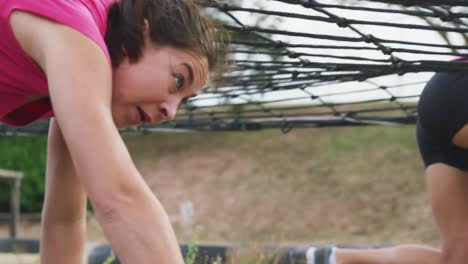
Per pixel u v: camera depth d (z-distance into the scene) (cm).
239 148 1155
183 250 400
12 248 563
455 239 268
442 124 252
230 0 207
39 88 159
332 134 1141
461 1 176
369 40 191
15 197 696
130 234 134
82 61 139
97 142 135
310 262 296
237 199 981
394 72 204
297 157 1077
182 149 1203
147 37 158
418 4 177
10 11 147
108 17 161
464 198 267
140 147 1251
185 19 160
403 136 1089
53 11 143
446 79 250
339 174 1001
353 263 291
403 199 905
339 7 179
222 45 187
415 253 286
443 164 269
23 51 150
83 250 219
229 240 855
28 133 392
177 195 1034
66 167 208
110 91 144
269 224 895
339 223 874
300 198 954
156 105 160
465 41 312
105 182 134
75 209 212
